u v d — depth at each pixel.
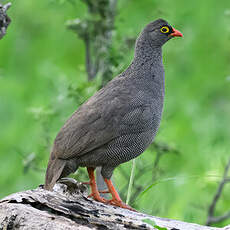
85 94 12.36
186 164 16.58
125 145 9.56
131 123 9.50
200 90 19.25
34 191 8.37
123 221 8.01
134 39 12.93
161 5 17.06
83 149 9.34
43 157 12.88
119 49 12.74
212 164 16.59
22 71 18.72
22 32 18.94
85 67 13.50
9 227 7.53
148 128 9.68
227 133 18.16
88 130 9.34
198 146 17.42
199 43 19.02
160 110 9.92
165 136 14.59
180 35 10.32
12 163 16.72
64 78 13.50
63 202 8.23
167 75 17.66
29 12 18.56
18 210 7.58
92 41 13.40
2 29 7.96
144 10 16.69
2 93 17.98
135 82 9.84
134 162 10.35
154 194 12.65
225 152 17.03
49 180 9.12
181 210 14.16
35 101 17.06
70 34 18.50
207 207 14.52
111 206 9.01
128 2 14.45
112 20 13.38
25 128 17.09
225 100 19.30
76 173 12.10
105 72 12.48
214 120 18.42
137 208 12.00
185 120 18.06
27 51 18.94
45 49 19.03
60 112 13.11
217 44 19.09
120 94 9.62
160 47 10.27
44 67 17.50
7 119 17.64
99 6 13.14
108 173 9.70
